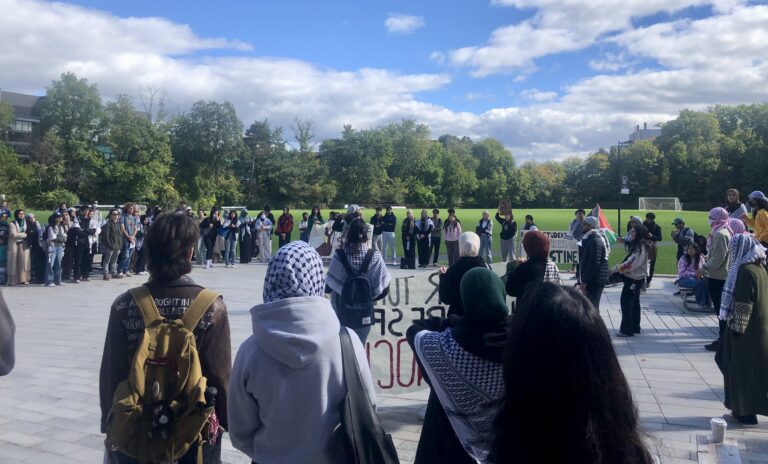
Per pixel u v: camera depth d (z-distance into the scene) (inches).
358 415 82.4
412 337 102.7
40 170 2381.9
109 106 2655.0
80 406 221.0
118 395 85.3
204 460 93.4
